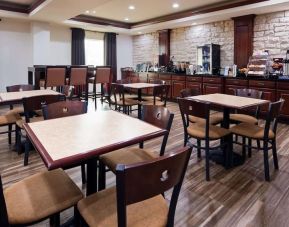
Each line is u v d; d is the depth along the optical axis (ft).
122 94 14.92
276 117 8.50
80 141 4.47
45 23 22.06
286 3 14.96
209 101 9.13
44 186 4.55
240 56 19.07
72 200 4.23
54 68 15.71
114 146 4.26
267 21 17.76
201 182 7.98
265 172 8.09
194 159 9.82
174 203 3.69
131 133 4.95
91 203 4.06
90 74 19.04
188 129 8.96
